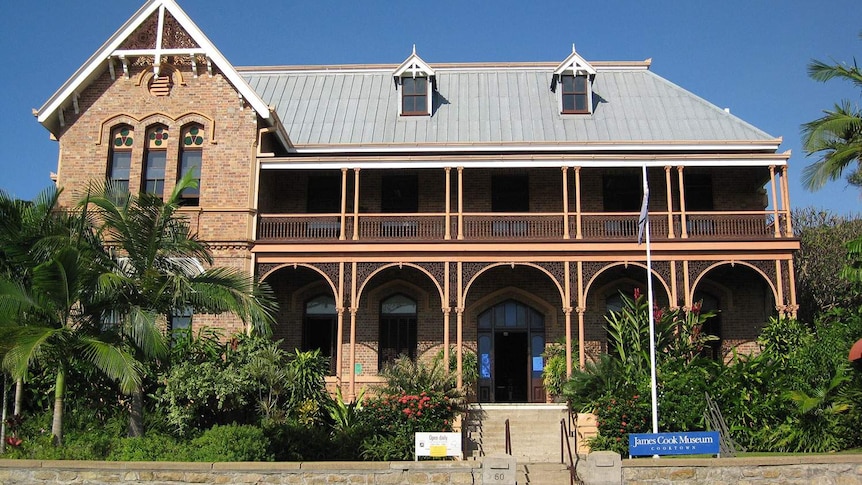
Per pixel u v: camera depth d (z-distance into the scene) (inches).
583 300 852.6
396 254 868.6
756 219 875.4
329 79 1112.8
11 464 490.9
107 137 910.4
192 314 802.8
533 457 761.0
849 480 490.9
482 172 984.9
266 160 900.6
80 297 567.5
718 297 955.3
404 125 1010.1
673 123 994.7
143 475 484.1
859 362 590.6
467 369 885.8
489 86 1083.3
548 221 894.4
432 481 478.0
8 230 569.0
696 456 559.5
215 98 910.4
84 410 652.7
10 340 522.0
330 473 480.4
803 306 1184.8
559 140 970.1
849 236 1241.4
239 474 481.4
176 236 610.5
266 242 874.1
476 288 960.3
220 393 655.1
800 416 641.6
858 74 722.8
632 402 689.6
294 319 956.0
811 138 718.5
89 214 630.5
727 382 687.7
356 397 835.4
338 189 991.0
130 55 914.7
